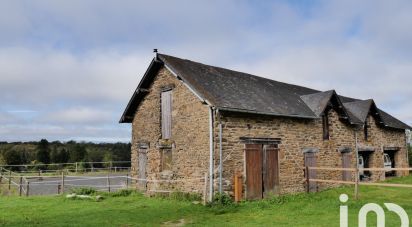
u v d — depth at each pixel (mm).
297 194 17281
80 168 38219
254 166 16578
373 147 25047
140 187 19203
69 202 15953
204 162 15609
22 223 11164
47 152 46125
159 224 11234
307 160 19234
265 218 11938
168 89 17891
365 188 20000
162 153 18141
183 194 16266
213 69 19672
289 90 22672
